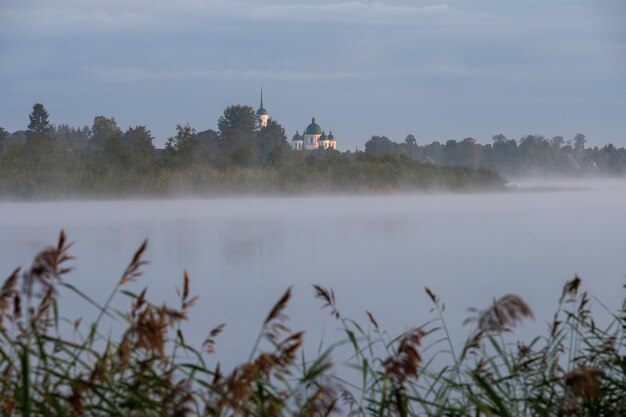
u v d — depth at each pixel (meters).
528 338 18.55
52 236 87.75
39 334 4.67
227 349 25.30
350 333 5.35
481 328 4.81
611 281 45.38
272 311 4.45
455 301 40.12
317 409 4.93
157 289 48.22
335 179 176.75
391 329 28.44
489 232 94.50
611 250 70.69
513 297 4.70
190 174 157.00
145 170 154.00
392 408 5.37
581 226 103.94
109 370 4.73
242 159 176.75
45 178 143.75
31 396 4.62
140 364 4.75
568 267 56.88
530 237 86.94
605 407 5.87
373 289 46.78
